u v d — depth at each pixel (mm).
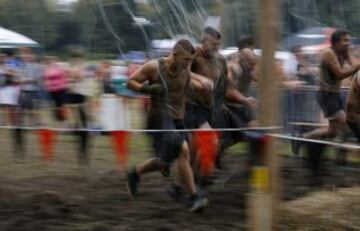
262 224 5438
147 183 8641
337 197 7621
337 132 9680
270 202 5445
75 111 12273
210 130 7488
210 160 7637
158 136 7332
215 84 7793
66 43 10953
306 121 9992
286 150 9945
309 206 7184
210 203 7555
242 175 8781
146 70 7273
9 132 13336
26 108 12586
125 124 11586
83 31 10484
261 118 5430
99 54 10812
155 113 7379
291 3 11422
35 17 10812
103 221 6801
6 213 7062
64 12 10461
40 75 12570
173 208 7328
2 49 13453
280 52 10953
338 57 9609
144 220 6840
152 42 9625
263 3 5301
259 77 5559
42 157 9859
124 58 9992
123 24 9781
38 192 8031
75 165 9961
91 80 12039
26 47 12492
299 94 10086
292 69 10875
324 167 8891
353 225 6574
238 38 9828
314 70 10875
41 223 6719
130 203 7578
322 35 11406
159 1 9547
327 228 6520
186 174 7121
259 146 5457
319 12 11570
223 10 9805
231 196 7875
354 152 9570
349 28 11734
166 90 7266
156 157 7445
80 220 6848
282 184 8328
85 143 10062
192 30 9367
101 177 9102
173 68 7258
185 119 7543
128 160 9891
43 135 9125
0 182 8656
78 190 8266
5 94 12523
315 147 8742
